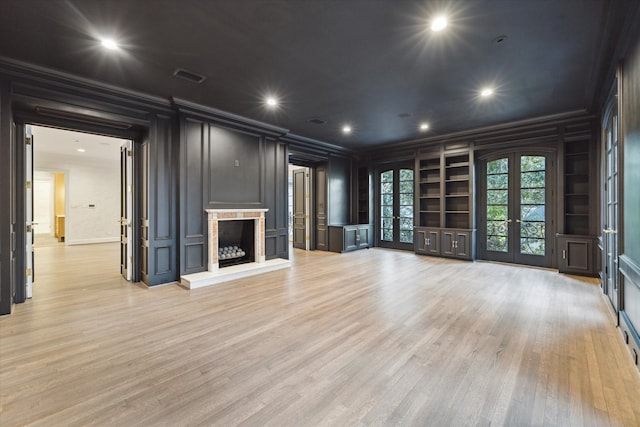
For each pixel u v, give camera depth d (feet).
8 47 9.27
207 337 8.50
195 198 14.85
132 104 12.92
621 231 8.80
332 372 6.72
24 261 11.61
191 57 9.94
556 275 15.52
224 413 5.40
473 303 11.30
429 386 6.18
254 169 17.47
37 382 6.33
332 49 9.50
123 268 15.69
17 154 11.41
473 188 19.51
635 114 7.37
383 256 22.15
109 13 7.66
